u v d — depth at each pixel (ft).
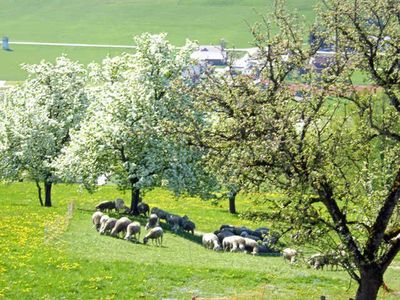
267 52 163.53
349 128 157.99
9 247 219.00
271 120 146.10
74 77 379.35
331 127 156.25
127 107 304.91
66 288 186.39
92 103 327.88
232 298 187.83
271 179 147.64
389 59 153.79
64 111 374.02
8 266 199.21
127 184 314.35
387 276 229.45
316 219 147.64
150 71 311.27
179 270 210.38
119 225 258.57
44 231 246.88
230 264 228.43
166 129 162.40
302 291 199.11
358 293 150.10
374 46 153.89
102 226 260.01
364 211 150.92
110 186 441.27
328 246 150.82
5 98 378.94
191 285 198.80
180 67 310.86
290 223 147.84
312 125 152.35
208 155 155.12
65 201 371.56
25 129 350.84
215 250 262.26
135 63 320.50
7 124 351.25
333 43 158.10
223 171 152.05
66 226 257.96
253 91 154.30
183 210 366.02
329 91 151.84
